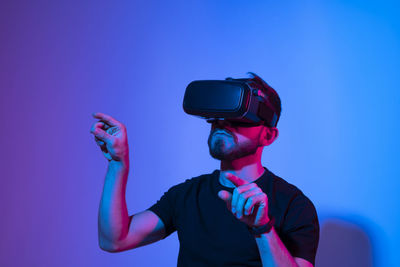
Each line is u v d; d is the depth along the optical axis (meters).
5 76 1.83
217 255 0.91
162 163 1.67
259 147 0.96
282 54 1.57
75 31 1.81
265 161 1.55
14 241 1.77
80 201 1.75
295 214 0.90
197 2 1.69
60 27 1.82
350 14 1.51
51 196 1.76
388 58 1.47
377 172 1.45
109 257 1.70
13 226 1.78
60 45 1.82
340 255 1.46
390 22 1.48
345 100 1.50
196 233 0.95
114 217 0.93
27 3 1.85
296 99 1.54
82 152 1.76
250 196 0.68
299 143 1.53
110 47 1.77
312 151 1.51
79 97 1.78
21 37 1.84
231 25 1.64
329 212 1.48
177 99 1.68
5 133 1.81
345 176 1.48
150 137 1.69
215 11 1.67
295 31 1.56
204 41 1.67
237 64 1.62
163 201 1.05
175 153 1.66
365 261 1.44
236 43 1.63
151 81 1.72
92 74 1.78
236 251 0.89
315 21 1.55
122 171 0.93
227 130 0.90
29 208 1.77
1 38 1.85
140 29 1.75
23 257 1.76
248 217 0.72
